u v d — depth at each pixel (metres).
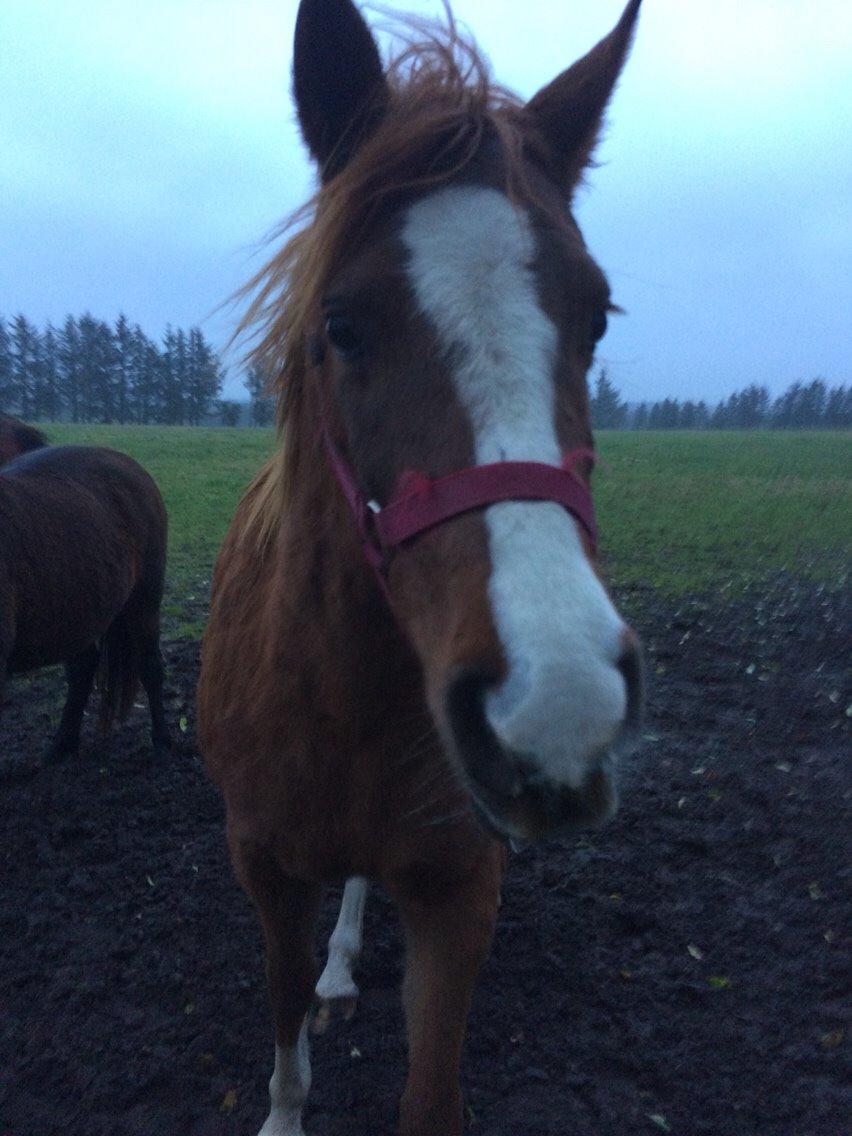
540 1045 2.69
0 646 3.76
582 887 3.46
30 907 3.35
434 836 1.77
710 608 7.59
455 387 1.35
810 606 7.69
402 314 1.40
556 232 1.49
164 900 3.41
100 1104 2.51
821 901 3.37
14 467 4.57
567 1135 2.40
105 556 4.46
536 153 1.69
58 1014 2.83
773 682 5.73
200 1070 2.62
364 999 2.93
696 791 4.21
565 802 1.10
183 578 8.48
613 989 2.92
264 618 2.03
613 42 1.80
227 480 16.52
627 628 1.25
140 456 21.17
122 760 4.63
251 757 1.98
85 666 4.75
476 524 1.27
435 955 1.85
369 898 3.48
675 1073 2.60
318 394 1.70
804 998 2.88
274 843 1.98
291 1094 2.32
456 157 1.51
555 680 1.10
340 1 1.64
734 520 12.80
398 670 1.71
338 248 1.51
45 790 4.26
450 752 1.26
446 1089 1.75
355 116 1.67
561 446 1.34
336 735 1.79
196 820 3.99
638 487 17.12
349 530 1.66
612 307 1.79
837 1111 2.46
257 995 2.91
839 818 3.96
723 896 3.40
